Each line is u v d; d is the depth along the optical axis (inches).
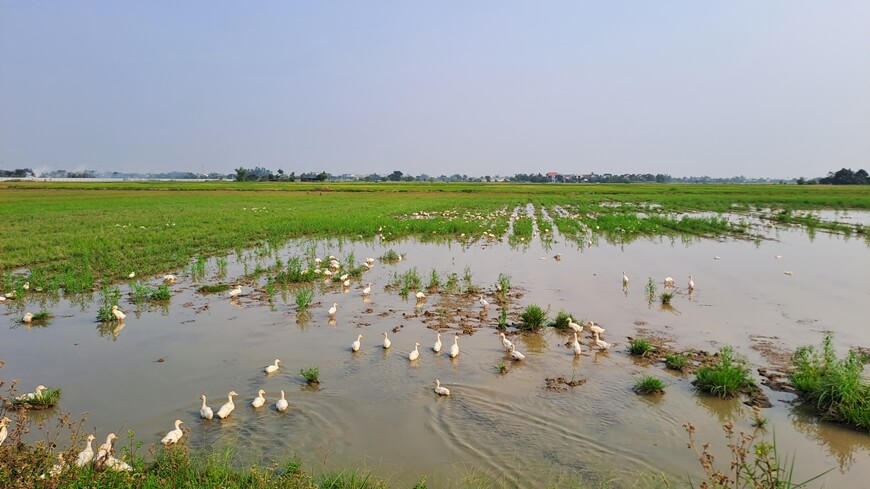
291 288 840.3
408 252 1222.3
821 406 410.3
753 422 398.6
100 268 971.9
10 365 513.7
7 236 1355.8
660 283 872.3
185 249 1179.9
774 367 498.6
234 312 698.8
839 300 761.0
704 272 970.7
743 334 600.7
